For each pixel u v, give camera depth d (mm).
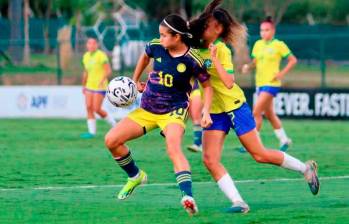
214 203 25094
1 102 65750
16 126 57000
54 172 32781
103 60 47594
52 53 72375
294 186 28703
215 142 23375
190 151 40688
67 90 65062
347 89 60312
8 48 71688
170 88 22391
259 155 23672
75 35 76562
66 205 24750
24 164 35594
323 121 60406
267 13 125875
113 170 33312
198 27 22672
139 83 23812
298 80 74375
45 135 50219
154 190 27734
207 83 22547
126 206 24500
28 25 82312
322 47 68500
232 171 32875
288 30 72188
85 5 122562
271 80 39750
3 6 123125
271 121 40750
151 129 22938
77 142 45812
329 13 147500
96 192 27453
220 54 22891
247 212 23219
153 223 21781
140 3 141250
